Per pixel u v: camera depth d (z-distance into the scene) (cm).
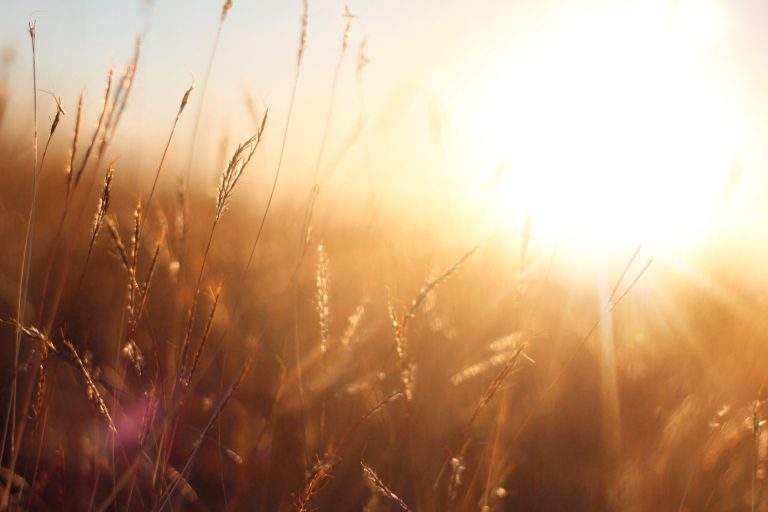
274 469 71
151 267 56
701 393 81
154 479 57
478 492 68
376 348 81
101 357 76
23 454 65
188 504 69
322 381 72
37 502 60
